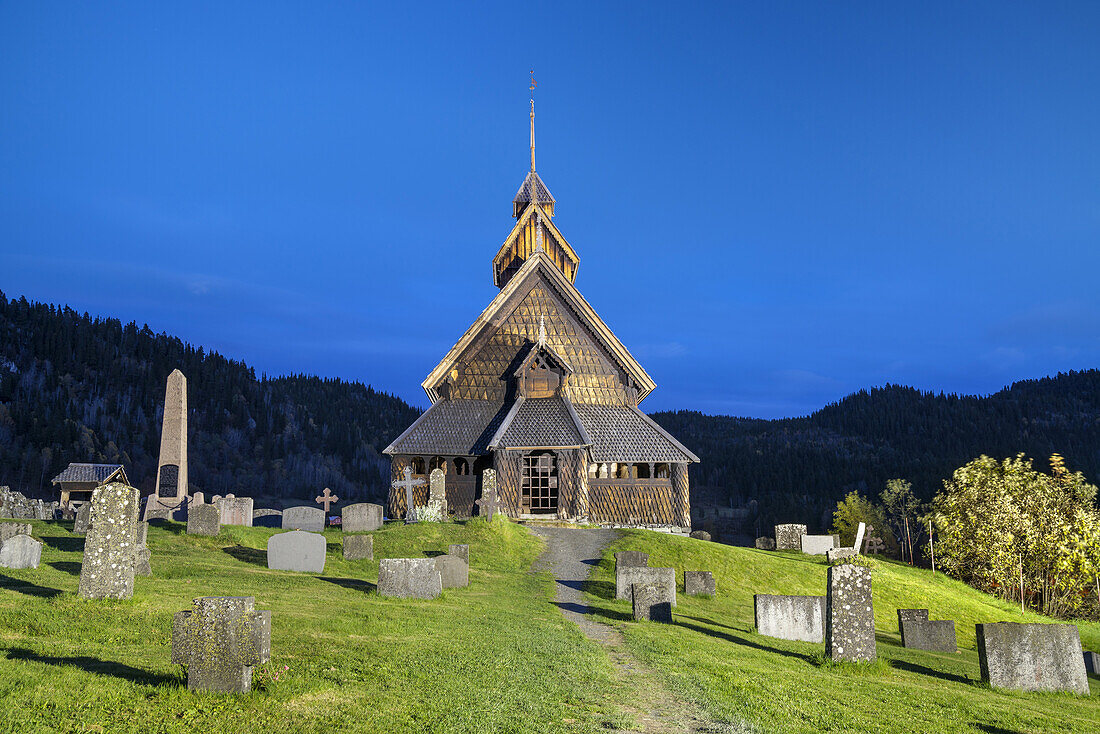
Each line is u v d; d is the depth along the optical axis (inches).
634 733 469.7
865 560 1672.0
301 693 489.7
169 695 466.9
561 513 1969.7
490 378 2274.9
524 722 470.0
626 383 2306.8
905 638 1015.0
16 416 7559.1
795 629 940.0
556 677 586.9
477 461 2140.7
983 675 757.3
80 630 612.7
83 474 3683.6
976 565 2132.1
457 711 476.7
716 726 489.7
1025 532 2037.4
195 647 482.6
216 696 471.5
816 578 1551.4
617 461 2100.1
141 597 720.3
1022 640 752.3
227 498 1752.0
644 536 1658.5
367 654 599.8
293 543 1118.4
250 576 1010.7
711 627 948.0
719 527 7391.7
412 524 1572.3
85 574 703.1
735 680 622.2
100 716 429.7
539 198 2802.7
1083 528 1995.6
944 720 573.9
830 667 758.5
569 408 2139.5
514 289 2335.1
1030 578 2068.2
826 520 6417.3
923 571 2015.3
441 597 949.8
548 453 2081.7
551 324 2320.4
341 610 788.0
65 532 1379.2
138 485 7519.7
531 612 932.0
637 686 588.4
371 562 1218.6
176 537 1360.7
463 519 1758.1
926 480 6545.3
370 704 480.4
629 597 1082.7
